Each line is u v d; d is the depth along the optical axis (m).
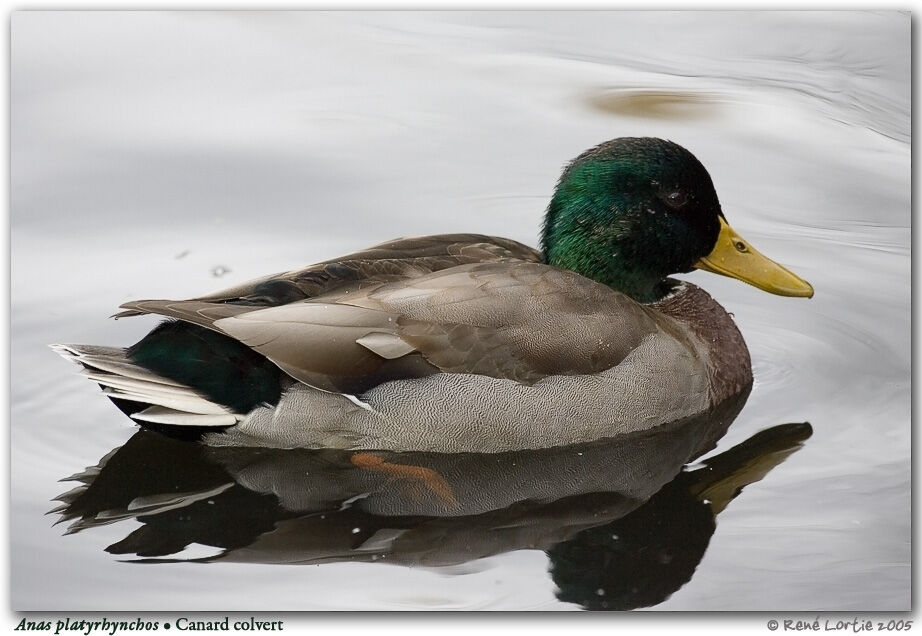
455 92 19.08
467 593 10.70
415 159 17.59
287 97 18.86
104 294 14.87
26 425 12.92
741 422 13.40
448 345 12.44
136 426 12.99
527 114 18.56
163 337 12.27
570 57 20.06
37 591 10.60
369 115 18.47
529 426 12.65
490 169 17.36
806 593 10.77
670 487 12.32
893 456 12.70
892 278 15.72
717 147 17.88
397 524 11.68
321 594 10.62
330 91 19.03
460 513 11.89
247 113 18.42
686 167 13.65
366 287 12.75
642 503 12.07
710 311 14.02
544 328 12.59
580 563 11.13
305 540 11.37
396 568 10.98
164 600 10.50
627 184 13.54
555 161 17.52
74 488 11.98
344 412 12.41
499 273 12.82
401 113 18.56
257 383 12.26
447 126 18.27
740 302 15.68
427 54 20.12
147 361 12.16
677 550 11.34
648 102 18.84
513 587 10.77
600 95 19.00
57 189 16.62
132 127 17.94
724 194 17.09
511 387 12.55
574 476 12.62
